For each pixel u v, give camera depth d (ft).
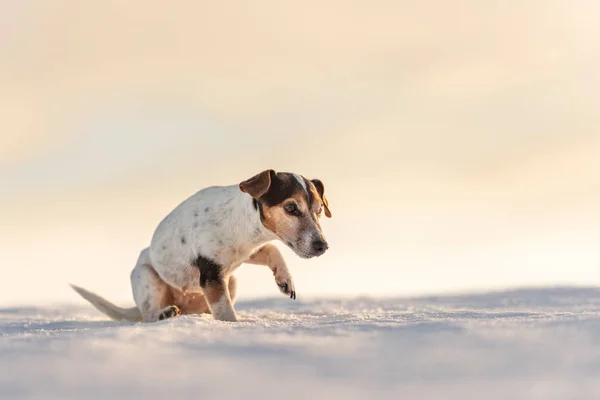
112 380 13.34
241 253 30.86
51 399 12.03
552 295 43.14
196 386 12.84
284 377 13.62
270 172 29.68
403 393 12.26
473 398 11.92
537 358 15.33
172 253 31.99
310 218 29.37
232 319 29.63
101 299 34.81
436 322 22.08
